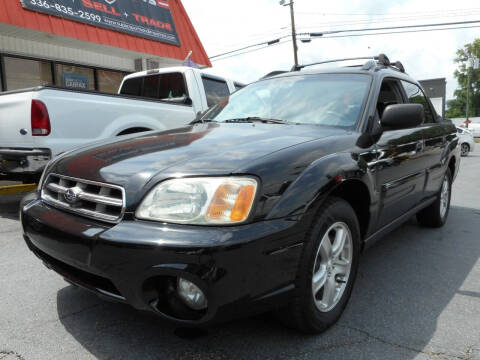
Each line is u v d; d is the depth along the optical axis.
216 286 1.65
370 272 3.19
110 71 11.68
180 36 12.34
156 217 1.78
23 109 4.33
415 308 2.57
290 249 1.87
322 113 2.92
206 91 6.47
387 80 3.30
